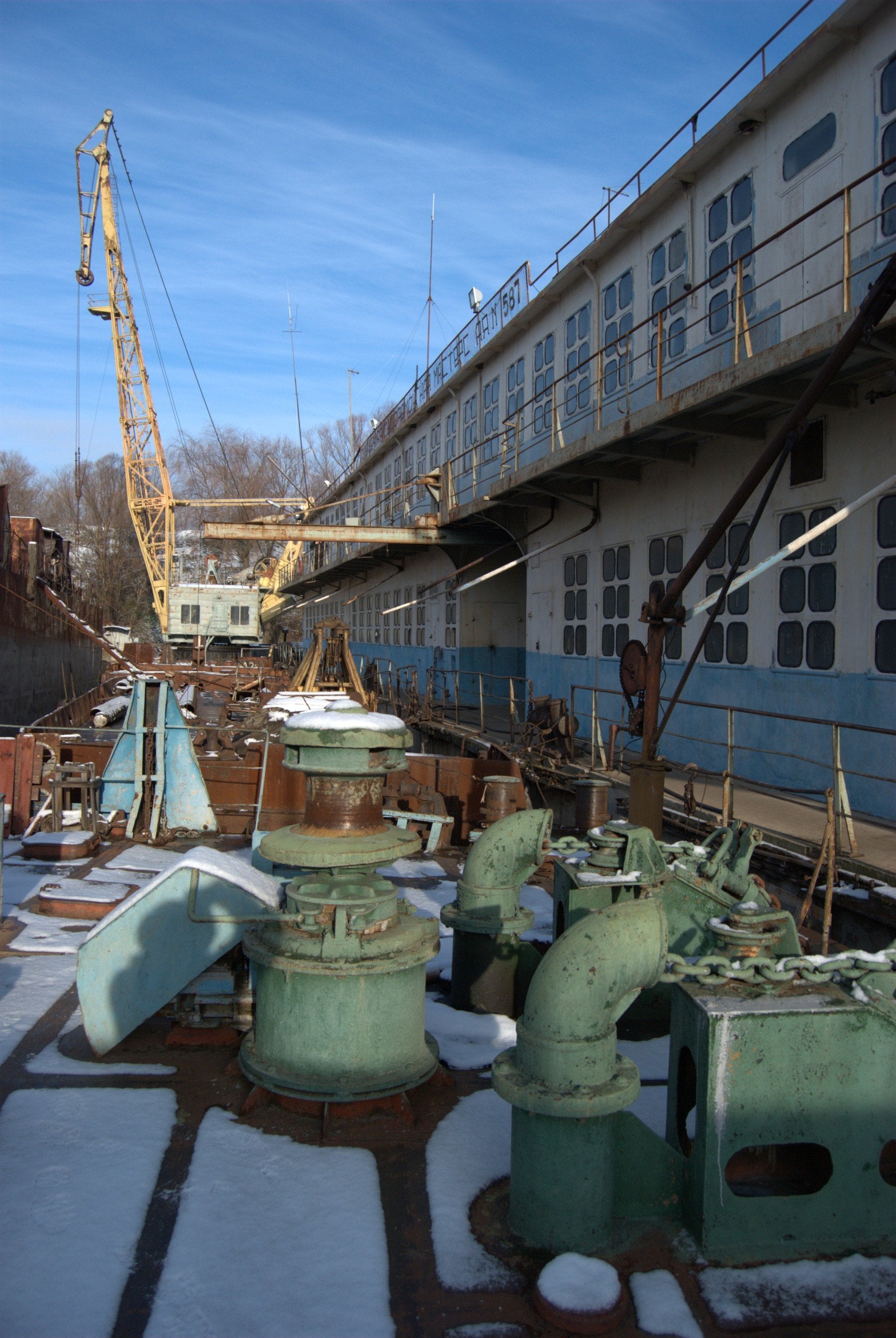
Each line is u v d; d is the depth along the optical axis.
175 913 4.12
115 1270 2.78
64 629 28.34
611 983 2.92
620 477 14.27
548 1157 2.90
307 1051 3.72
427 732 19.39
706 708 12.06
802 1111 2.95
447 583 23.84
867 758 9.20
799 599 10.30
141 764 8.77
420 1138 3.61
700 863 4.89
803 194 10.55
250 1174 3.30
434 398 26.69
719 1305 2.70
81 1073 4.06
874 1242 3.03
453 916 4.95
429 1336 2.56
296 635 55.81
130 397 48.62
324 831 3.82
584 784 8.55
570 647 16.97
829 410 9.80
